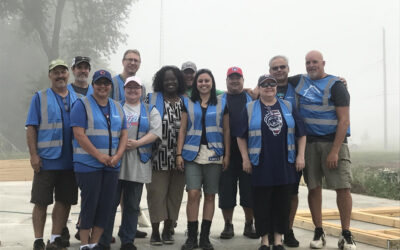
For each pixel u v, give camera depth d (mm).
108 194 4590
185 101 5344
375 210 8156
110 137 4574
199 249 5129
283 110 5031
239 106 5797
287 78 5637
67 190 4898
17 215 7578
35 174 4812
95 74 4613
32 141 4766
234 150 5773
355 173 13422
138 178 4992
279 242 4957
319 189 5344
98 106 4617
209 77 5297
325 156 5223
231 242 5648
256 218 4973
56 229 4918
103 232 4961
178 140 5258
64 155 4816
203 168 5250
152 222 5355
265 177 4859
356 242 5641
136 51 5863
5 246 5246
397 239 5270
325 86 5258
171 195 5559
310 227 6402
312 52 5320
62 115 4840
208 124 5219
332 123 5211
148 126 5133
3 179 14703
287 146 4938
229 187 5828
